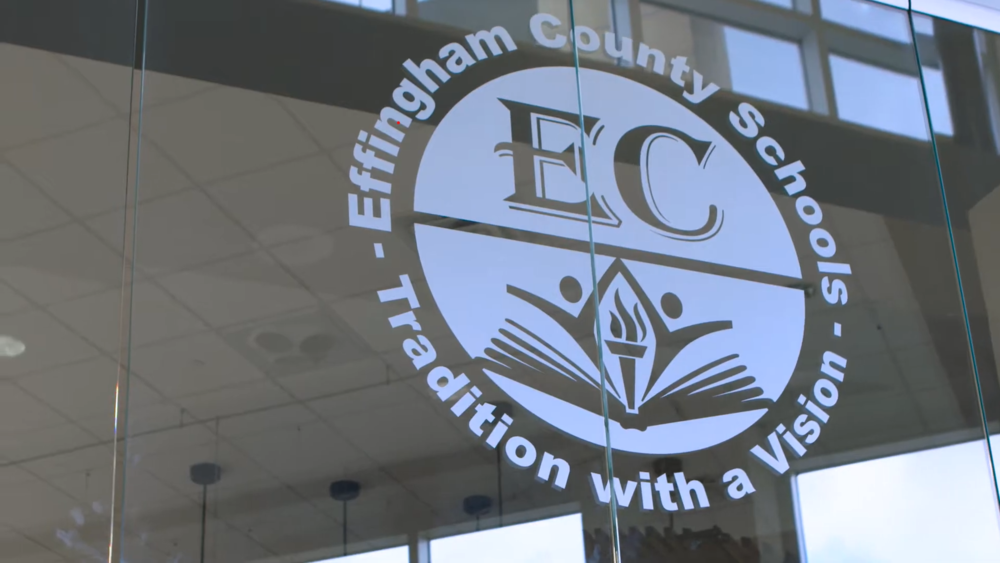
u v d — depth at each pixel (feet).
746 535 7.72
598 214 8.67
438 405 7.41
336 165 8.04
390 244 7.88
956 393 8.82
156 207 7.45
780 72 10.09
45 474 6.50
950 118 10.46
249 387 7.04
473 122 8.70
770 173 9.50
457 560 6.95
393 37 8.80
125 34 8.03
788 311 8.82
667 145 9.27
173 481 6.66
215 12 8.35
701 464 7.88
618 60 9.53
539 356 7.89
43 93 7.61
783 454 8.14
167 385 6.91
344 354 7.34
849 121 10.05
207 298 7.23
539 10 9.45
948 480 8.40
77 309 6.98
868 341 8.89
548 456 7.50
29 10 7.86
